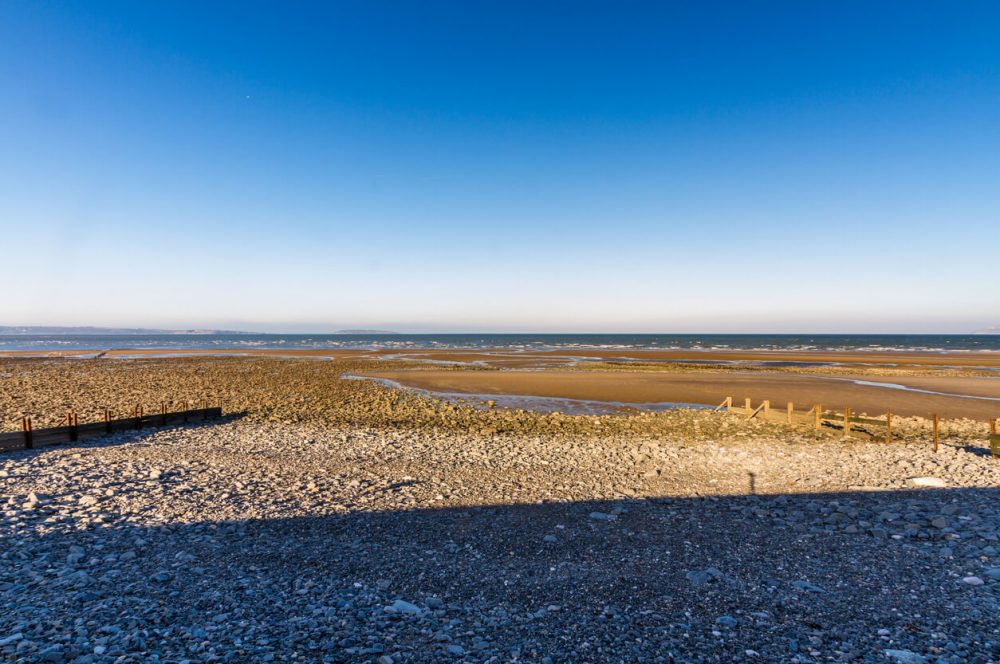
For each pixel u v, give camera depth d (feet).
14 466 58.03
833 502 46.34
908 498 46.65
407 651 22.94
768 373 189.47
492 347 442.09
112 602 26.89
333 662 21.79
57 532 37.63
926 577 30.76
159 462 61.11
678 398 127.65
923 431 84.23
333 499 47.85
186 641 23.12
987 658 22.17
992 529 37.55
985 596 28.02
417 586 30.37
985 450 69.15
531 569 33.01
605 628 25.32
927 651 22.90
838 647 23.41
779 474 57.47
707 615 26.66
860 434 79.36
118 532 38.01
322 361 262.26
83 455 64.49
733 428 87.45
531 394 134.72
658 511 45.16
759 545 36.86
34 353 357.20
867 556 34.32
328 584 30.37
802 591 29.35
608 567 33.27
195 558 33.73
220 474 56.13
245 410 103.55
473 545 37.27
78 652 21.67
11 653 21.35
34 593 27.61
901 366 217.97
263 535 38.45
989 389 140.15
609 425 90.17
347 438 78.02
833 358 281.33
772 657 22.62
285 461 62.95
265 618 25.73
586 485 53.67
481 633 24.80
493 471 59.47
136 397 123.24
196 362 252.83
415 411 104.58
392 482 54.08
